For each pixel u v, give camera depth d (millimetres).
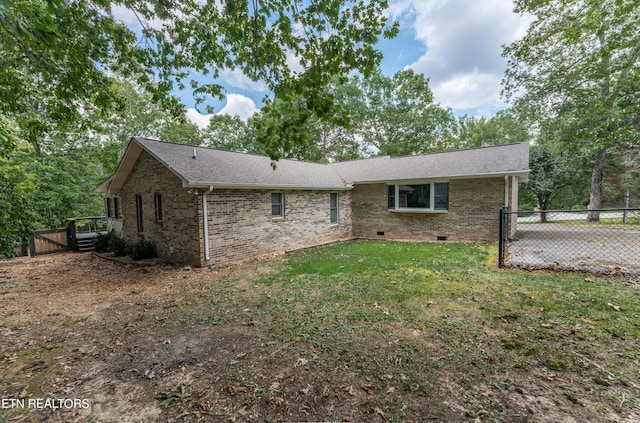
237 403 2111
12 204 5609
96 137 16812
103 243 10875
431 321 3357
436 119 23312
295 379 2371
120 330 3586
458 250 7863
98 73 5293
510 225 9133
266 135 4086
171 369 2623
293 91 3822
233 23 3932
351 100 22734
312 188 10109
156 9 4355
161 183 8312
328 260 7230
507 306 3680
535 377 2240
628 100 4219
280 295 4652
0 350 3088
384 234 11719
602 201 18359
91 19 4262
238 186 7625
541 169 15594
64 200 14188
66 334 3500
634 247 7035
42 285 6207
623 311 3318
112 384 2422
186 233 7504
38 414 2061
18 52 4484
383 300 4133
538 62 12688
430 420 1853
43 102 6754
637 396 1973
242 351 2896
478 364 2451
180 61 5172
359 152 25344
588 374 2240
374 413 1940
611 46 4551
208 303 4473
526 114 14438
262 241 8711
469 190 9695
